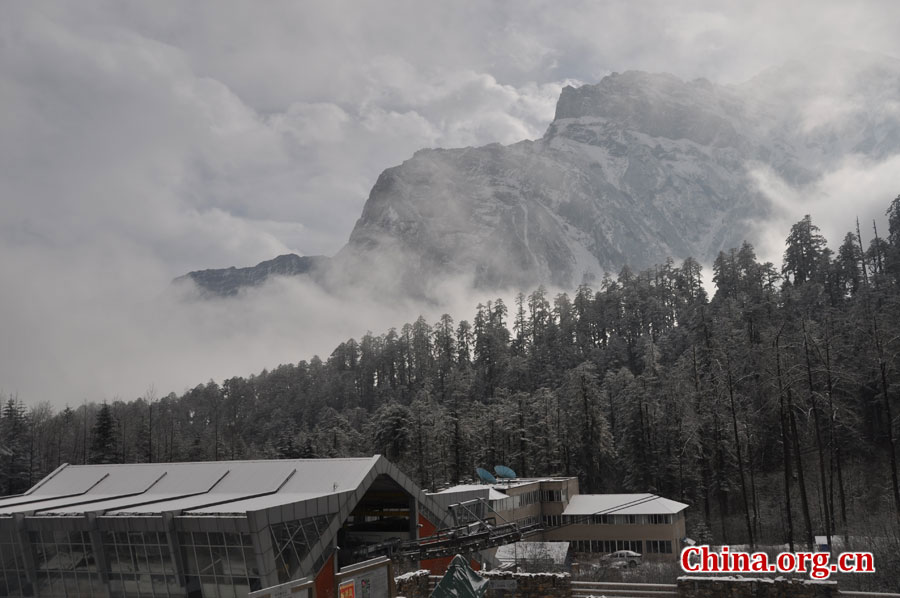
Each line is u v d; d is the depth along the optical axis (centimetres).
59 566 4794
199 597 4488
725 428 8125
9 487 11569
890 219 16300
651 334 18000
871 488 8438
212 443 14600
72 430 16488
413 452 10581
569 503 9038
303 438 12494
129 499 5522
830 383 5800
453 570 1939
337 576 2258
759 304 12381
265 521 4269
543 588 2873
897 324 9062
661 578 4419
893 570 3681
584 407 10444
